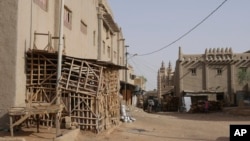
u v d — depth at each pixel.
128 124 21.17
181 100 50.28
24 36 14.15
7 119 13.26
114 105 19.41
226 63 50.75
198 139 16.84
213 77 50.91
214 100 48.62
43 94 14.70
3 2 13.59
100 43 28.61
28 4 14.56
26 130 13.77
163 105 53.81
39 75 14.62
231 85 50.25
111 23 32.22
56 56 14.84
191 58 51.62
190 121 27.64
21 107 12.77
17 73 13.50
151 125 22.31
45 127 14.45
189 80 51.50
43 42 16.20
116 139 14.91
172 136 17.53
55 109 12.69
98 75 15.71
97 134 14.95
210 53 51.03
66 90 14.91
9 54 13.42
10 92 13.33
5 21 13.52
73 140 13.27
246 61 50.28
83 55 23.72
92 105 15.22
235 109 38.31
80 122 15.12
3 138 11.34
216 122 27.16
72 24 20.89
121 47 43.69
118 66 18.11
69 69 15.00
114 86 19.48
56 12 17.77
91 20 26.34
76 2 21.81
